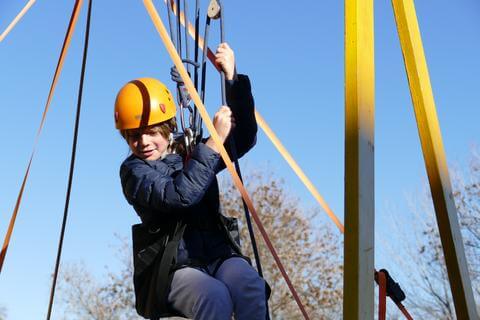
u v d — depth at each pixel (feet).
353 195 7.65
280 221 76.64
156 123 11.04
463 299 8.36
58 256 11.85
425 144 8.84
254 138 11.62
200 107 9.70
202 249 10.66
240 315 10.28
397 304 10.09
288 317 74.74
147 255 10.63
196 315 9.92
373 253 7.61
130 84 11.37
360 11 8.12
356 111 7.87
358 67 7.97
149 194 10.46
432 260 64.95
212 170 10.36
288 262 75.61
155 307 10.30
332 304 74.84
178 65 9.70
